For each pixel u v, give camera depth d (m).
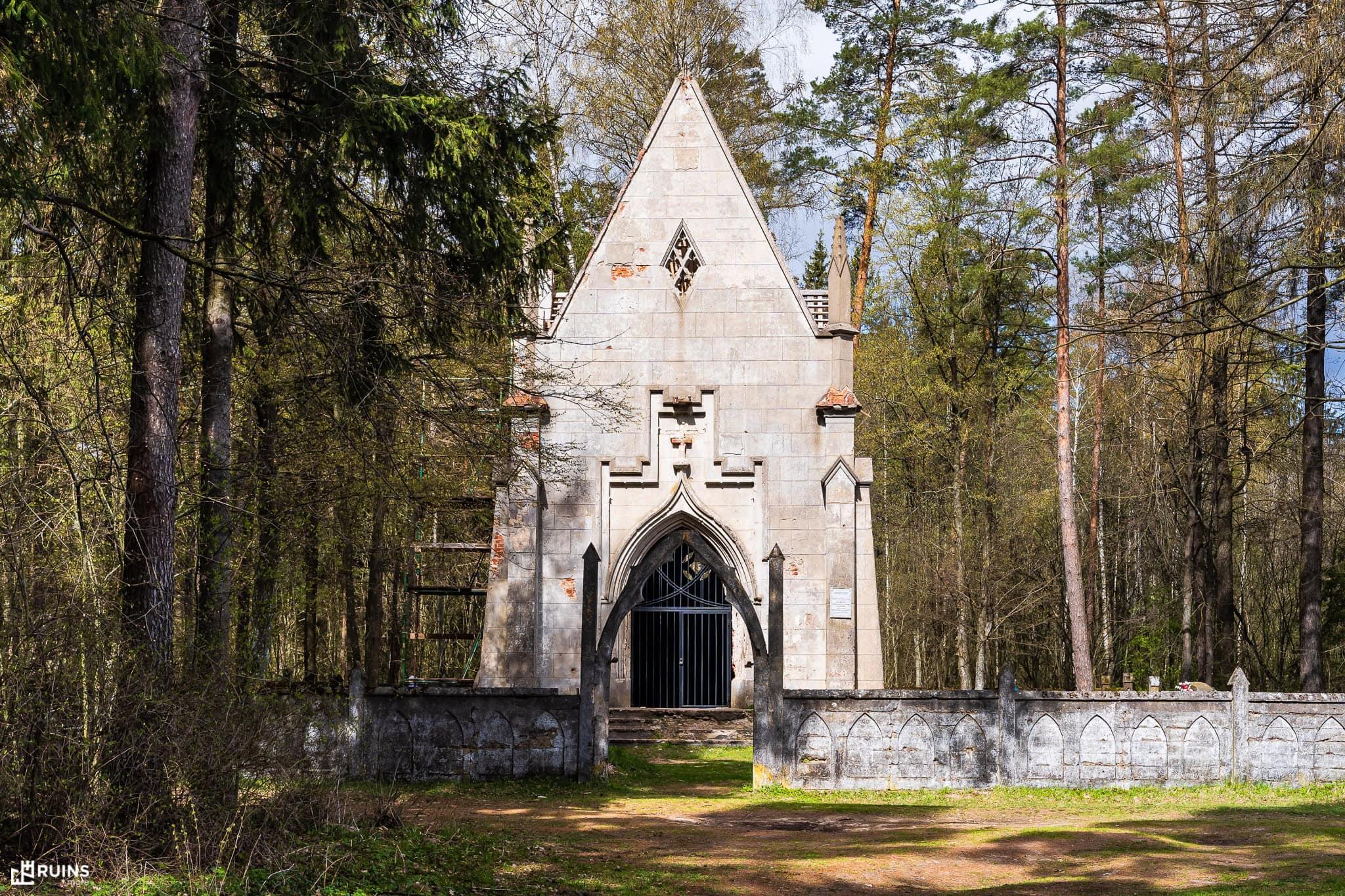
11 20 9.71
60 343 14.53
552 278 28.33
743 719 27.45
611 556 27.50
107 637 10.91
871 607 26.89
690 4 37.94
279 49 14.60
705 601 28.61
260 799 11.72
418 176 15.30
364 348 15.73
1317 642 29.31
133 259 14.22
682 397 27.53
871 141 40.69
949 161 37.84
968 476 43.97
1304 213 17.73
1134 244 29.83
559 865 12.19
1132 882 11.59
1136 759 18.67
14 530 10.83
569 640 26.95
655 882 11.62
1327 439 41.69
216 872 9.94
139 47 10.91
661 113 28.48
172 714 10.88
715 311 27.88
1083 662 28.30
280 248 16.19
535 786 18.11
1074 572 28.72
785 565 27.16
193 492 14.42
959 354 42.38
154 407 12.69
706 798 17.69
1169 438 36.78
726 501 27.66
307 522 20.62
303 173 15.12
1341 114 16.36
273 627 24.05
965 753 18.50
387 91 14.51
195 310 16.05
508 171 15.91
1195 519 34.75
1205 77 19.92
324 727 18.25
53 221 13.18
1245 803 17.08
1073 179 28.44
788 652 26.84
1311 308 24.59
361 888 10.48
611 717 27.22
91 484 12.86
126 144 12.84
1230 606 34.03
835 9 40.09
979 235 37.84
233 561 14.66
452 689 18.59
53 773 10.26
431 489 24.02
